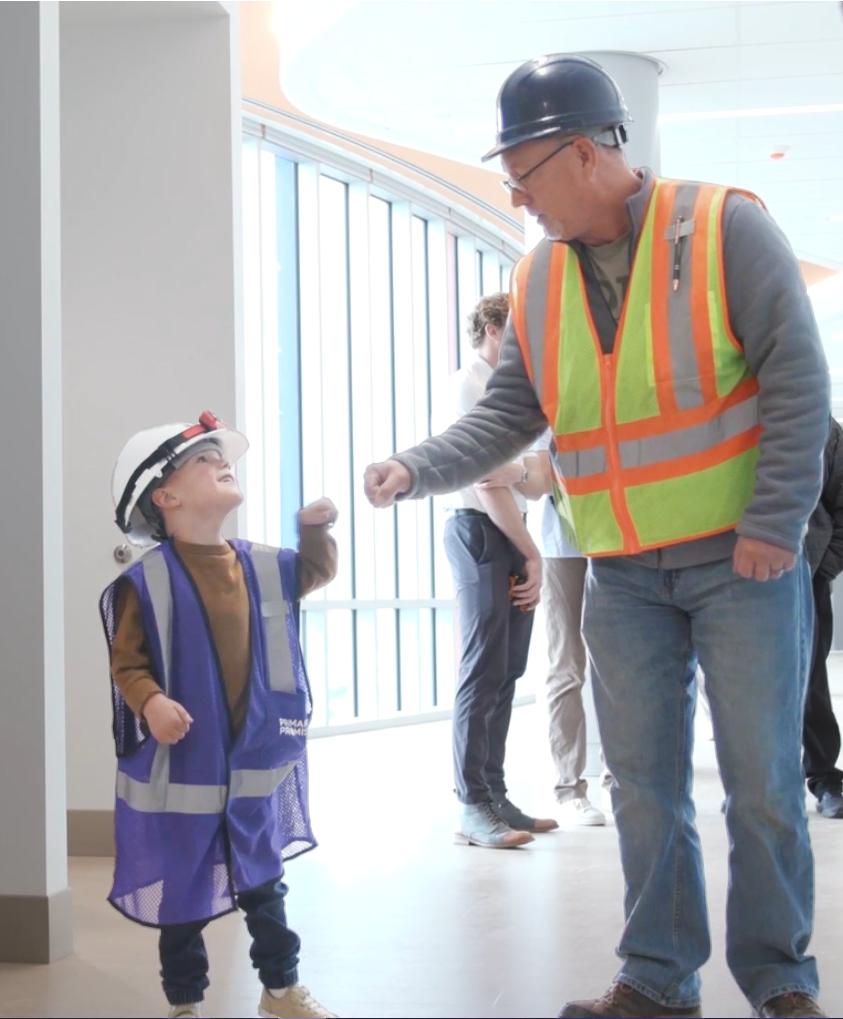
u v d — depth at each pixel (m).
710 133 8.58
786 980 2.52
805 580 2.61
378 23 6.64
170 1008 2.85
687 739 2.71
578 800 5.45
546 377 2.69
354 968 3.26
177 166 5.14
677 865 2.67
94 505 5.14
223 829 2.69
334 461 11.03
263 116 9.69
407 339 11.95
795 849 2.55
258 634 2.79
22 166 3.69
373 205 11.77
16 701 3.60
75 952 3.62
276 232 10.48
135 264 5.15
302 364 10.66
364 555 11.36
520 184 2.60
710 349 2.50
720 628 2.55
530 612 5.14
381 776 7.29
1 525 3.66
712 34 6.86
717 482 2.53
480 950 3.43
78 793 5.09
